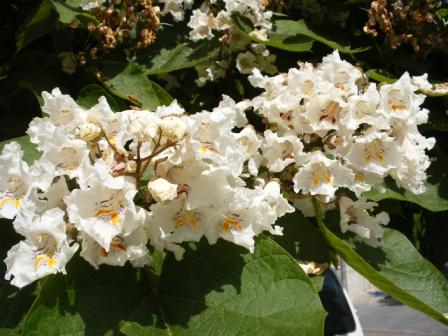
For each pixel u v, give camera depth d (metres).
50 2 0.55
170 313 0.37
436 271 0.48
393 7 0.68
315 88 0.45
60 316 0.34
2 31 0.66
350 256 0.42
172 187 0.33
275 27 0.73
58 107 0.39
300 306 0.35
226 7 0.68
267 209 0.39
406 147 0.46
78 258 0.36
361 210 0.48
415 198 0.58
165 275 0.38
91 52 0.61
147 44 0.65
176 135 0.33
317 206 0.47
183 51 0.70
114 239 0.35
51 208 0.36
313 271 0.45
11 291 0.40
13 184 0.36
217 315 0.36
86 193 0.33
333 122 0.45
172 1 0.69
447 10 0.79
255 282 0.37
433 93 0.61
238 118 0.50
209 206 0.36
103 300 0.36
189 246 0.40
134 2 0.63
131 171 0.35
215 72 0.72
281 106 0.47
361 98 0.44
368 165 0.44
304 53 0.75
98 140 0.36
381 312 2.61
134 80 0.62
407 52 0.73
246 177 0.49
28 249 0.33
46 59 0.61
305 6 0.77
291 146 0.48
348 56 0.73
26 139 0.44
